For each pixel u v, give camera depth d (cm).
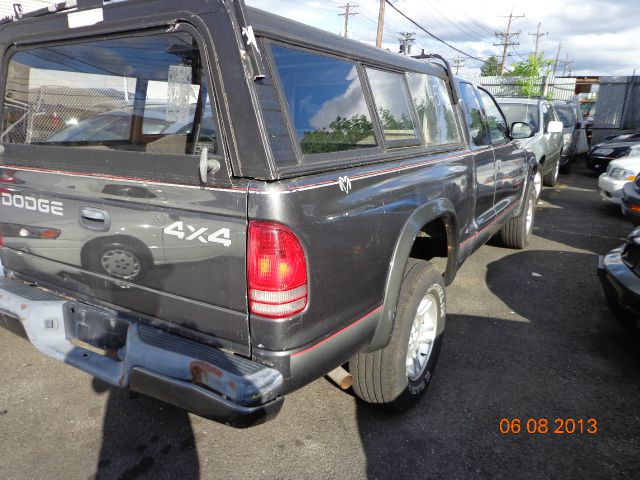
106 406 294
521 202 575
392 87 281
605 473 254
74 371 327
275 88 192
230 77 184
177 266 208
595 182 1248
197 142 199
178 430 276
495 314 443
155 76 209
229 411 183
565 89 2277
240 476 245
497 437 278
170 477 243
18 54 260
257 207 182
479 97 438
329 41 230
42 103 252
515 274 549
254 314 192
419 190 276
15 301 254
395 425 286
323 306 207
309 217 193
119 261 227
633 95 1980
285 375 197
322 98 220
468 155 366
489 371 346
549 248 655
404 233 258
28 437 265
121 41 215
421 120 312
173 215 203
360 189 224
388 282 250
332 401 308
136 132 218
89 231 232
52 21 237
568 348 383
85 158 224
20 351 348
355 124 242
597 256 623
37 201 251
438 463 257
